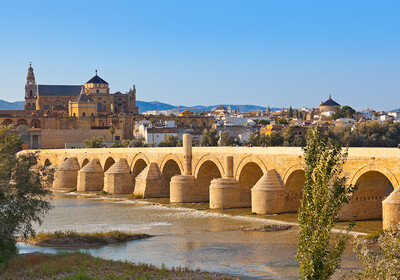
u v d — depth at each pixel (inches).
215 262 1845.5
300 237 1217.4
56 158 5944.9
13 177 1952.5
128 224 2743.6
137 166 4458.7
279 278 1620.3
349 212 2385.6
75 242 2213.3
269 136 6569.9
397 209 1994.3
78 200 4013.3
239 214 2883.9
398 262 1184.2
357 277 1249.4
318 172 1216.8
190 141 3617.1
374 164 2219.5
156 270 1690.5
